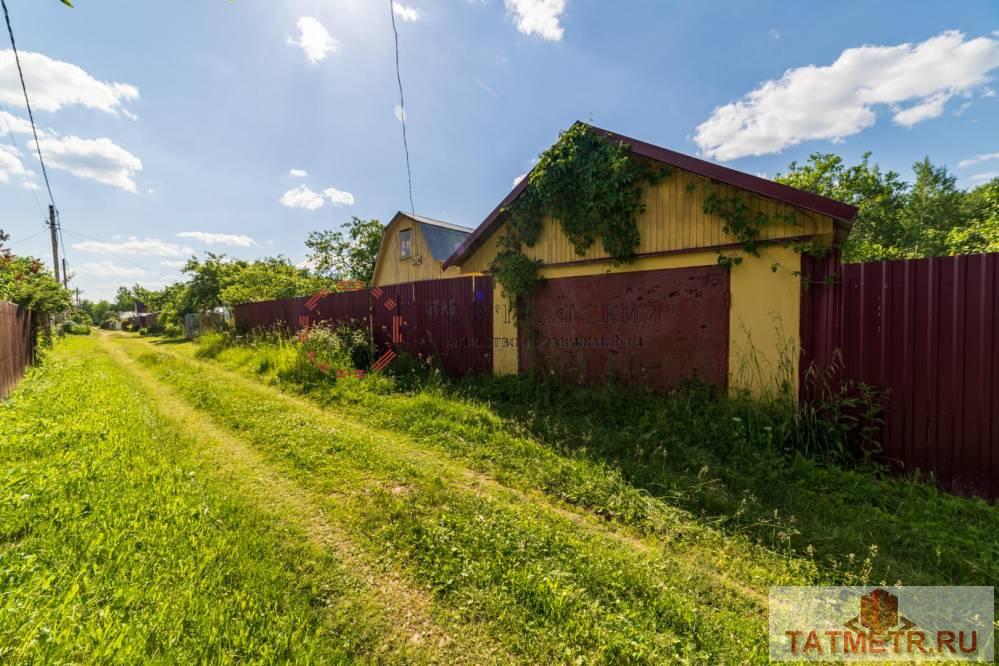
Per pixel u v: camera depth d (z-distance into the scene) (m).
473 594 2.20
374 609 2.13
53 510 2.87
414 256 16.55
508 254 7.12
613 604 2.13
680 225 5.34
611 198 5.69
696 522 2.98
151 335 29.97
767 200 4.70
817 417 4.36
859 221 14.43
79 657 1.69
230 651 1.78
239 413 5.68
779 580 2.36
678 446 4.27
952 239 8.00
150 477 3.53
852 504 3.35
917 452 3.85
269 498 3.31
